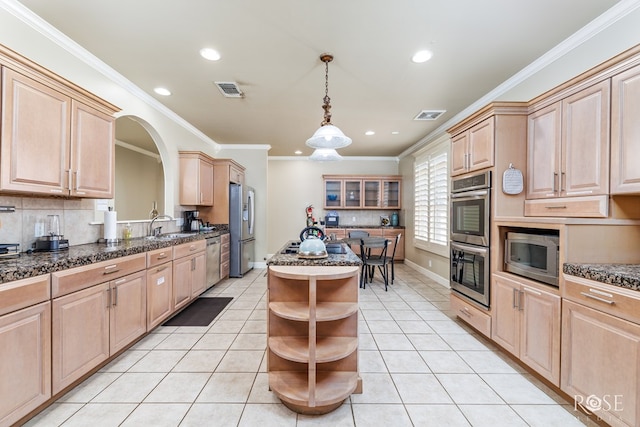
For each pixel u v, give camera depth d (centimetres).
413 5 186
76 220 247
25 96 169
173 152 403
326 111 277
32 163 174
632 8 181
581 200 187
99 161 231
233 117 410
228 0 183
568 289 169
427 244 500
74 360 176
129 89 304
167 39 226
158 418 160
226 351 239
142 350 240
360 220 706
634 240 174
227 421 159
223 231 459
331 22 205
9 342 139
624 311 137
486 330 248
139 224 335
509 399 179
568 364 169
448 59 253
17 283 143
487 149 247
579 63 218
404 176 649
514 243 226
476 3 184
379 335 272
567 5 185
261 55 249
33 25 200
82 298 182
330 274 167
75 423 155
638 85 152
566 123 199
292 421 159
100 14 197
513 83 287
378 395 183
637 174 153
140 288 242
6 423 138
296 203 708
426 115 396
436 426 156
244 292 414
